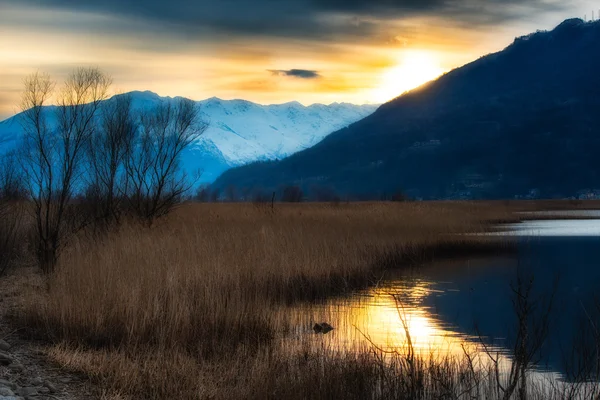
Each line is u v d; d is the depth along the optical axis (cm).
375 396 962
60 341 1129
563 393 959
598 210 7881
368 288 1948
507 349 1273
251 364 1077
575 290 1961
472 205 6225
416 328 1434
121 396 900
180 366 1036
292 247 2000
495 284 2045
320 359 1086
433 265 2461
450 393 938
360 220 2948
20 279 1533
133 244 1689
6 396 781
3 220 1647
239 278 1602
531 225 4819
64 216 1883
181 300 1324
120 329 1190
